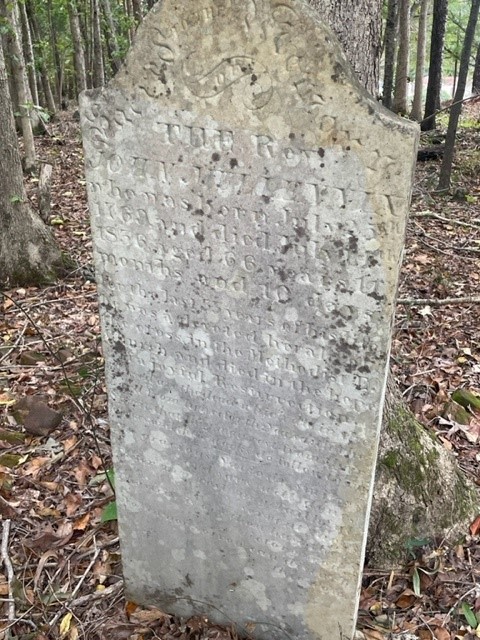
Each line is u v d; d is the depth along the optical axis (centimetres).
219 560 99
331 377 79
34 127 471
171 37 70
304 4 64
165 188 78
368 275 72
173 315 86
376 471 106
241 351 83
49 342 178
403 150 65
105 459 134
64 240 255
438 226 263
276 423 85
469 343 171
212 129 73
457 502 113
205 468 93
